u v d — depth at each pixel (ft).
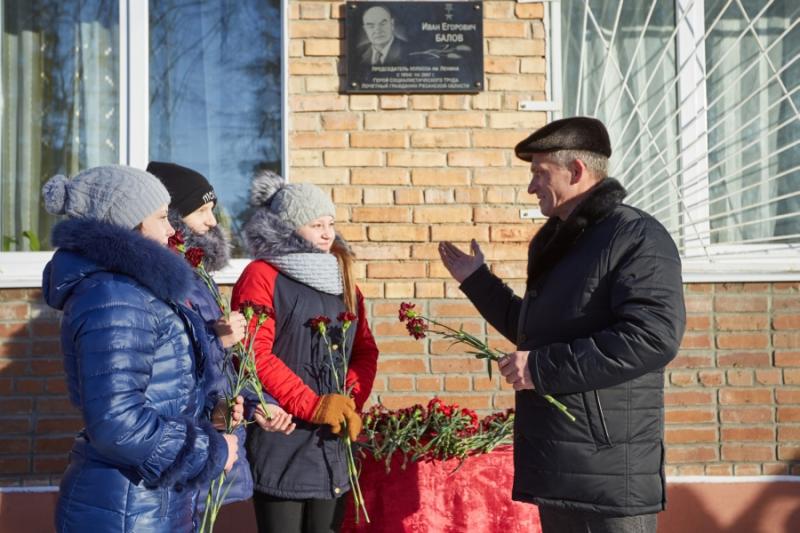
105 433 8.02
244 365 10.64
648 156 16.57
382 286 15.80
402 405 15.66
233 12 16.44
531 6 16.06
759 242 16.57
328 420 11.20
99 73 16.43
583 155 10.49
